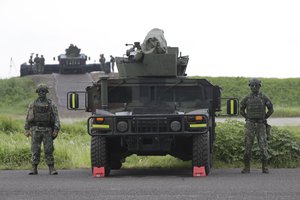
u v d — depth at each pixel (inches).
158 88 722.2
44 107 708.0
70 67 3619.6
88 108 735.7
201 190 509.4
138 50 735.1
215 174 690.8
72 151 867.4
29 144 925.8
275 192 491.2
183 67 775.7
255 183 566.9
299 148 797.2
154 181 596.4
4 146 883.4
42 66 3853.3
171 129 650.2
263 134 708.0
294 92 3772.1
